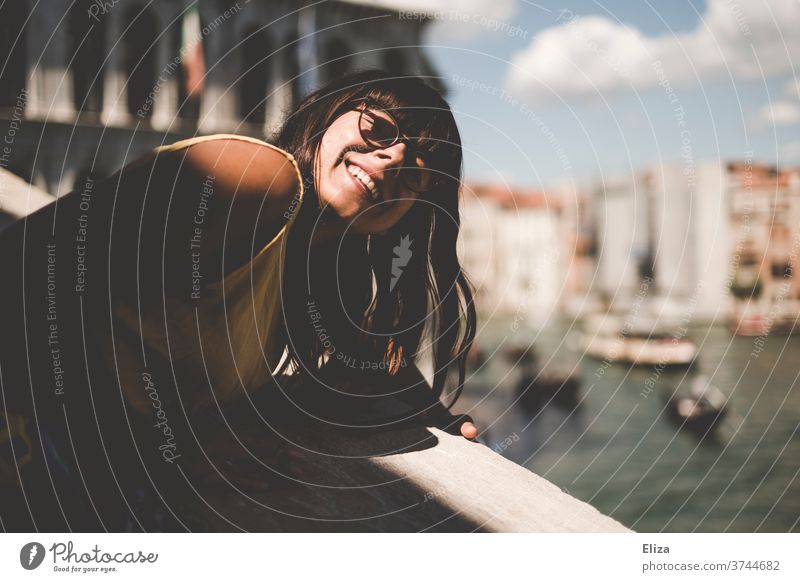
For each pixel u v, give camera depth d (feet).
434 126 4.78
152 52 89.35
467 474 4.68
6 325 4.01
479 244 74.49
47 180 84.28
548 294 159.43
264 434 4.58
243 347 4.24
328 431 4.97
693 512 69.00
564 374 111.65
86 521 3.83
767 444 89.04
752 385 118.01
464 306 5.65
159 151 3.68
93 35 86.53
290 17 87.86
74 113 85.20
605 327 141.69
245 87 90.63
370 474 4.50
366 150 4.58
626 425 97.30
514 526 4.20
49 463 3.92
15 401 3.98
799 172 78.54
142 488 3.92
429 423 5.42
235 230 3.71
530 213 166.30
